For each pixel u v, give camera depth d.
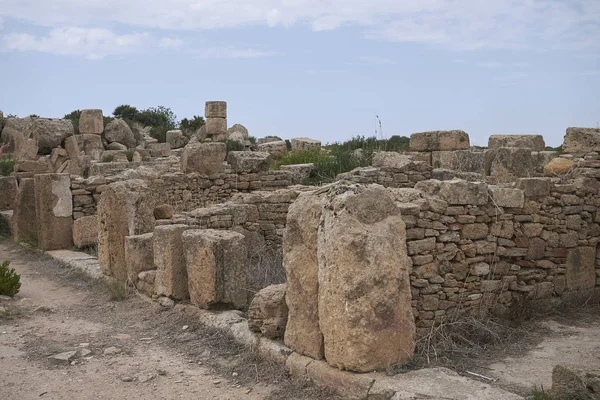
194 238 8.54
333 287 5.79
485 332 7.33
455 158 19.05
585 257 9.16
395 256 5.95
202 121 46.09
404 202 7.52
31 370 6.93
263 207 12.33
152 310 9.12
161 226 9.17
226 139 33.88
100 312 9.40
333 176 18.31
